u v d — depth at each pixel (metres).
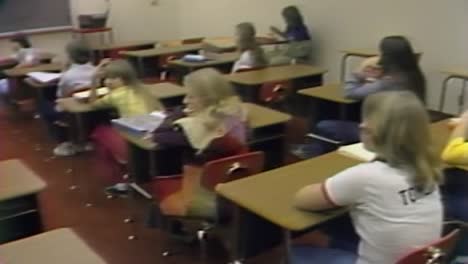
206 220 2.35
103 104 3.37
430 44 4.93
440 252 1.44
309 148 3.87
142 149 2.82
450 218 2.12
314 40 6.11
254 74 4.25
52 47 7.95
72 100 3.58
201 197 2.28
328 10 5.87
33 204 2.00
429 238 1.50
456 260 1.90
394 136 1.48
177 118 2.54
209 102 2.29
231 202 1.92
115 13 8.24
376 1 5.33
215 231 2.41
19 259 1.39
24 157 4.41
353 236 2.02
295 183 1.90
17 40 6.72
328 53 5.98
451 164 2.08
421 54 4.74
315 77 4.41
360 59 5.59
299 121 4.33
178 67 5.14
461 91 4.72
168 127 2.46
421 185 1.49
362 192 1.51
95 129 3.82
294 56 5.78
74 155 4.38
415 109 1.49
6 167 2.09
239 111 2.45
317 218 1.62
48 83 4.38
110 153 3.47
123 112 3.27
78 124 3.97
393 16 5.20
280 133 3.11
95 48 6.31
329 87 3.85
